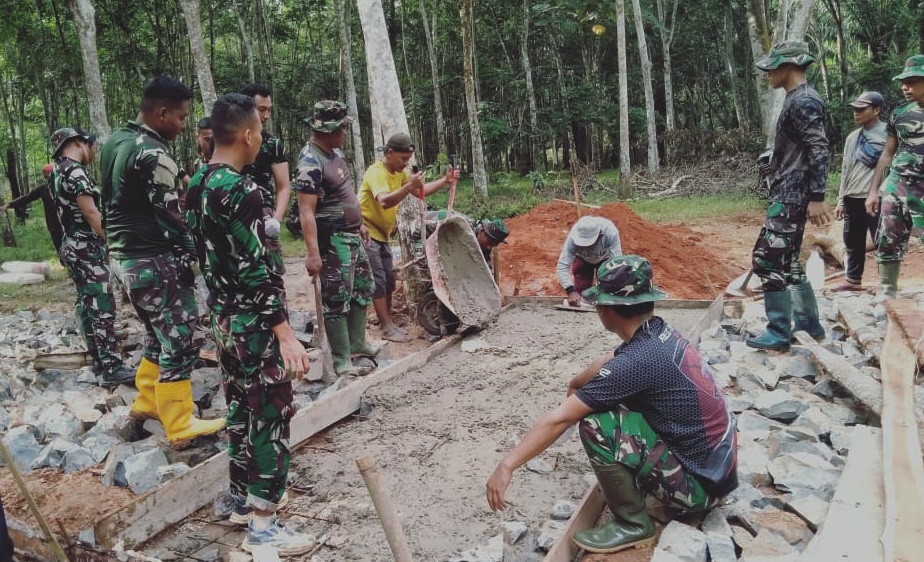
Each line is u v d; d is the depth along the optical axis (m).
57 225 5.93
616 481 2.82
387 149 5.82
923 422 3.48
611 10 19.97
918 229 5.56
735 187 18.20
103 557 2.88
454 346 5.87
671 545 2.71
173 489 3.37
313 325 6.31
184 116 3.97
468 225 6.34
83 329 5.55
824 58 28.53
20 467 4.03
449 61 27.14
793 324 5.21
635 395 2.79
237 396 3.19
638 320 2.89
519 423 4.27
